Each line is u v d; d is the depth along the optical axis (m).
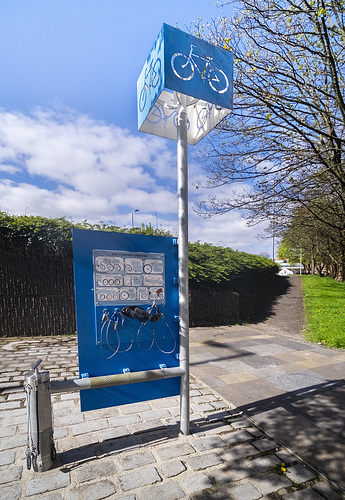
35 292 7.21
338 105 6.76
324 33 6.05
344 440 2.89
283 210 8.02
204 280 10.22
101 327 2.75
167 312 3.09
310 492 2.19
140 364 2.93
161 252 3.08
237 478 2.32
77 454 2.59
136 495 2.12
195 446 2.74
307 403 3.72
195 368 5.10
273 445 2.79
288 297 15.74
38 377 2.36
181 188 3.05
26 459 2.50
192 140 3.96
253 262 14.59
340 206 9.36
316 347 6.72
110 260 2.81
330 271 36.09
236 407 3.60
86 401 2.69
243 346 6.73
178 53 2.73
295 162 7.38
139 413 3.40
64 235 7.43
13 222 7.07
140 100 3.50
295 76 6.75
